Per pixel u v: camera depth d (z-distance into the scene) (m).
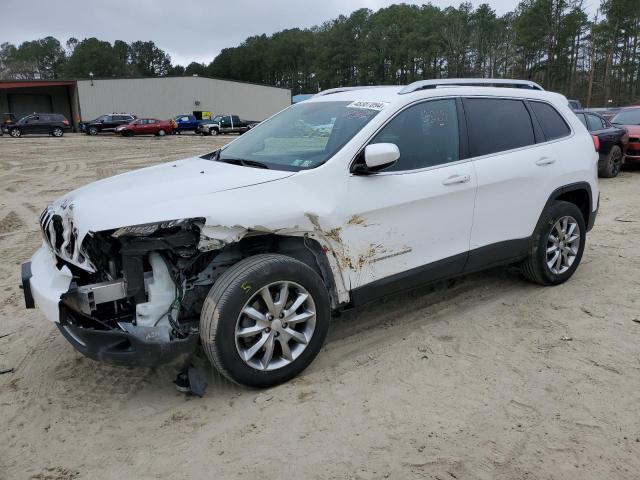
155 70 152.25
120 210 3.05
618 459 2.69
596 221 7.94
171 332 3.13
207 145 27.31
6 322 4.59
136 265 3.05
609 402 3.17
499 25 91.12
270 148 3.98
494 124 4.43
